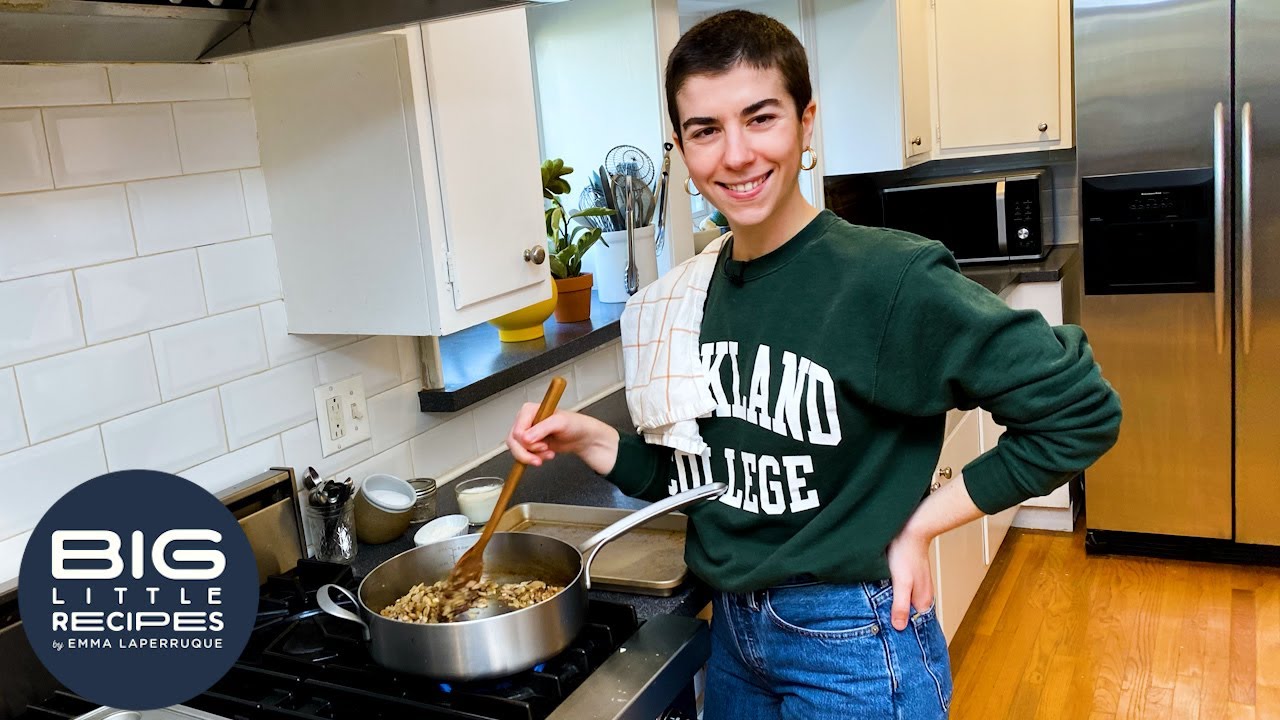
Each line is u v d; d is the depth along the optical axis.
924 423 1.30
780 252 1.30
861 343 1.23
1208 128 3.06
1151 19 3.05
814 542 1.29
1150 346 3.28
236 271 1.62
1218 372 3.21
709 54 1.21
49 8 1.18
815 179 3.47
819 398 1.26
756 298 1.32
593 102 2.63
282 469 1.68
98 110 1.41
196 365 1.56
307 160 1.61
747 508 1.34
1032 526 3.77
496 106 1.67
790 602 1.33
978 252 3.68
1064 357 1.18
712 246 1.45
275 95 1.61
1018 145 3.72
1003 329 1.18
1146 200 3.17
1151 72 3.08
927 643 1.36
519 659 1.23
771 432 1.30
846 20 3.37
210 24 1.42
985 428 3.18
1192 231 3.14
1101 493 3.44
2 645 1.29
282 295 1.69
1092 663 2.79
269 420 1.68
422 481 1.86
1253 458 3.24
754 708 1.45
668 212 2.62
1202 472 3.30
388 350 1.92
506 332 2.24
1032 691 2.68
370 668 1.30
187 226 1.54
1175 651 2.81
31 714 1.29
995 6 3.64
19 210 1.33
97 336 1.42
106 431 1.44
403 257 1.57
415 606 1.36
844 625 1.31
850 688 1.31
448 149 1.56
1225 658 2.75
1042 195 3.67
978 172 4.11
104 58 1.38
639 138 2.62
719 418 1.37
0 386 1.31
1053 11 3.57
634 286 2.53
